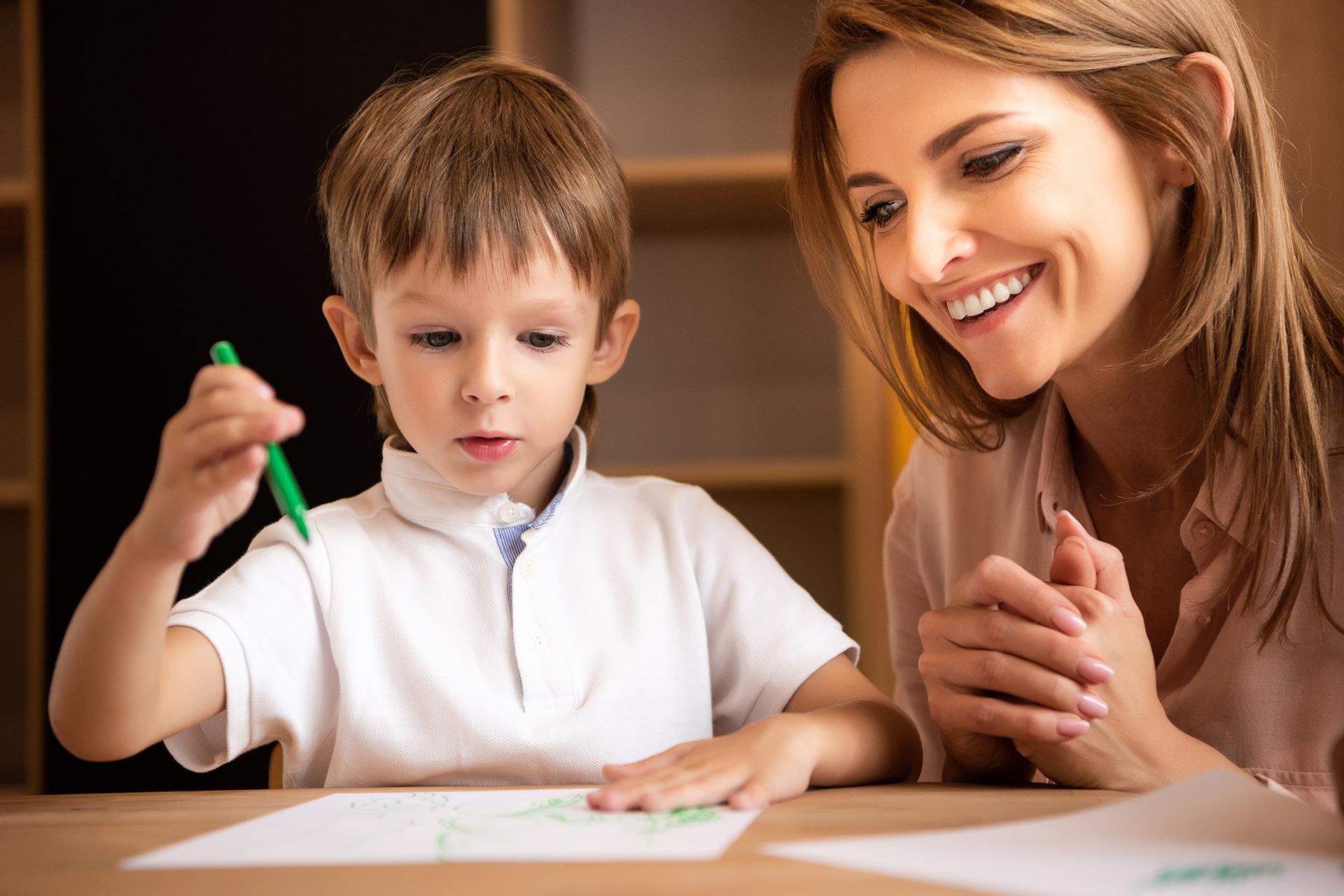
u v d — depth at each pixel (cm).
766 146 246
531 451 90
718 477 223
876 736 77
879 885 44
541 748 88
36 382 210
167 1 213
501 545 94
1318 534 89
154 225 211
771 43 247
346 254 97
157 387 209
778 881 44
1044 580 104
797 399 249
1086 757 76
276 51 211
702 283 252
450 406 87
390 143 94
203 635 84
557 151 95
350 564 93
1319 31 180
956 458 114
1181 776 75
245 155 211
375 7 210
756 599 97
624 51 249
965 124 81
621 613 95
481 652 91
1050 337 85
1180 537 99
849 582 216
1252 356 89
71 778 201
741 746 69
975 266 84
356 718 89
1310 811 49
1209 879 43
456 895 44
